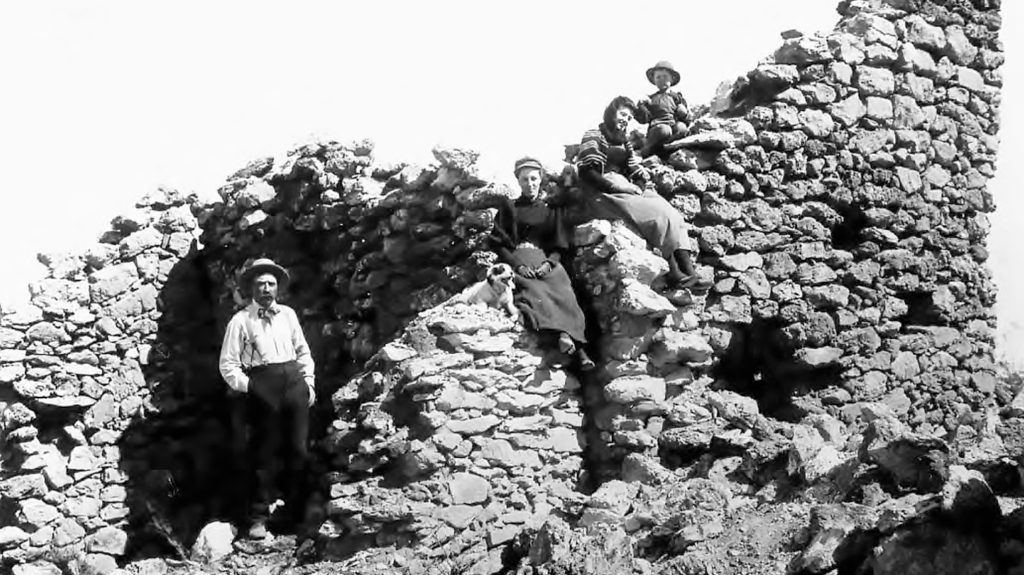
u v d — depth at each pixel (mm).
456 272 12094
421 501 10188
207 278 15195
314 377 12836
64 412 14328
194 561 11062
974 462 8516
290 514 11547
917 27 13906
